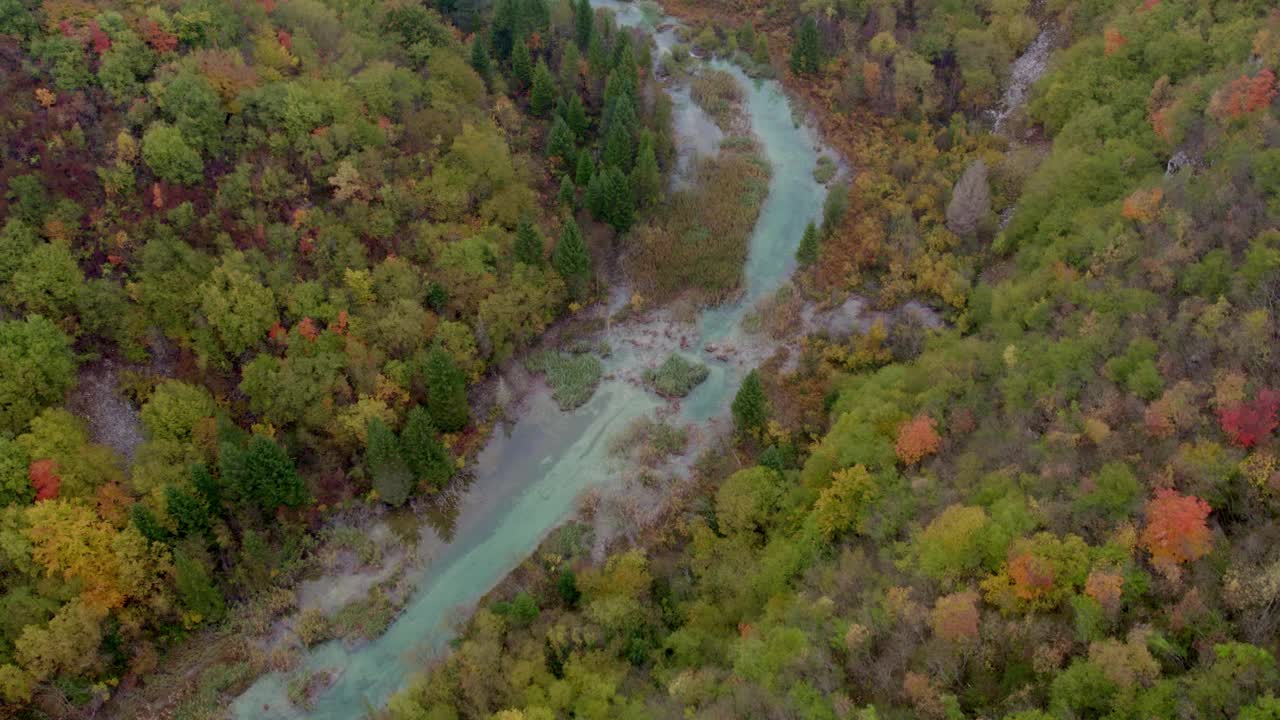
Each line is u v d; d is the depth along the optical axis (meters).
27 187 73.31
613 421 85.81
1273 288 64.62
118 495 66.88
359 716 63.78
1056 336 74.56
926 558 55.72
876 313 94.81
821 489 67.69
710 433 83.75
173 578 66.19
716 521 72.94
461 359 84.62
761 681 52.91
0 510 63.25
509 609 65.31
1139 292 72.31
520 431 84.69
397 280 84.56
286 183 84.88
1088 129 94.12
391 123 94.12
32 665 59.19
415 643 68.19
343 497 76.06
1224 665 41.94
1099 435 60.59
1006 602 51.56
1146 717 42.16
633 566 68.94
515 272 90.50
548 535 75.69
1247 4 93.19
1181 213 75.88
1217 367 62.03
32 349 68.94
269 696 64.81
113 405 73.88
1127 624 48.41
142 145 78.44
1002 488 59.72
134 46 82.00
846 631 54.16
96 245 76.12
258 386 75.56
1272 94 79.12
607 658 60.75
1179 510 49.72
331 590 71.31
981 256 95.06
